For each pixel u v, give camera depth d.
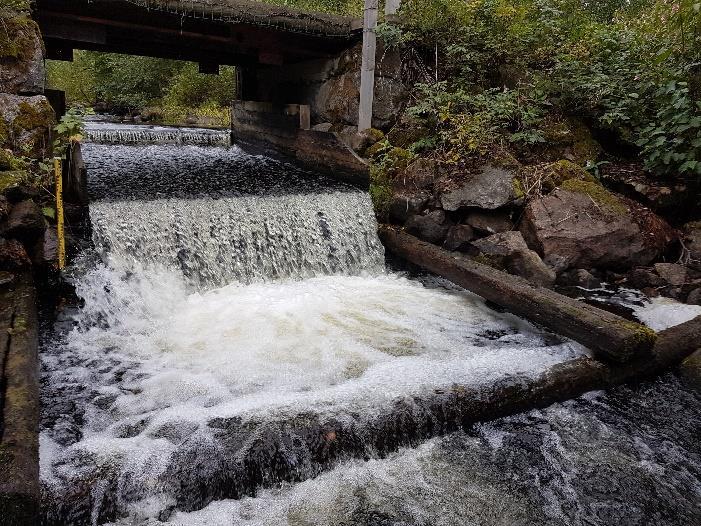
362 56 6.61
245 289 4.88
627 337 3.44
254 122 9.53
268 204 5.37
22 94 4.30
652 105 6.16
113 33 6.43
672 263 5.27
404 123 6.82
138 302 4.30
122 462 2.40
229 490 2.41
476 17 6.90
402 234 5.82
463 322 4.46
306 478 2.56
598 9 10.53
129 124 13.05
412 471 2.72
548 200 5.41
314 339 3.97
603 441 3.10
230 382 3.35
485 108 6.38
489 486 2.70
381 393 3.02
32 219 3.92
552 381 3.29
